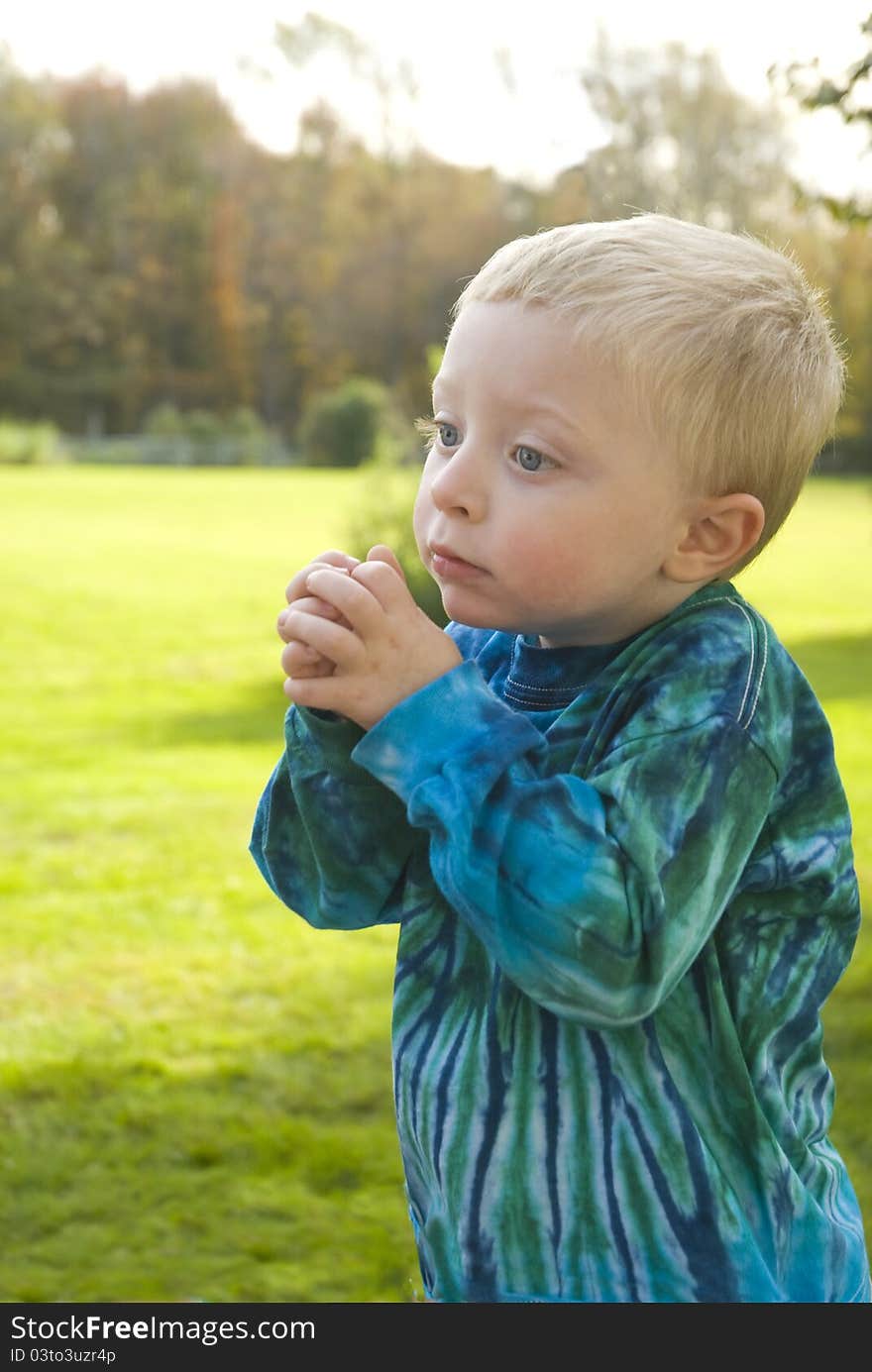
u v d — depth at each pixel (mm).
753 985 1035
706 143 30094
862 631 13984
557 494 926
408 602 962
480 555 951
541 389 919
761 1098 1018
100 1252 2951
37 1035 4137
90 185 57750
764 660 1002
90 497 28453
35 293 54656
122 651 12883
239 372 56781
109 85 58656
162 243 56125
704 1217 973
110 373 55562
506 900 895
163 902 5520
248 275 57219
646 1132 982
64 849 6348
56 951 4934
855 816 6609
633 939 886
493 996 1023
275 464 47500
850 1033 3963
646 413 916
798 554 21250
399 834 1093
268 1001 4465
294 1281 2818
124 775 8008
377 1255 2936
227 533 22375
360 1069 3934
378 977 4691
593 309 913
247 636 13758
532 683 1070
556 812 897
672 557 968
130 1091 3768
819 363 992
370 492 12836
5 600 14984
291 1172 3342
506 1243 994
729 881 944
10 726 9695
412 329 56281
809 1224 1022
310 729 1023
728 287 950
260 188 57719
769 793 973
